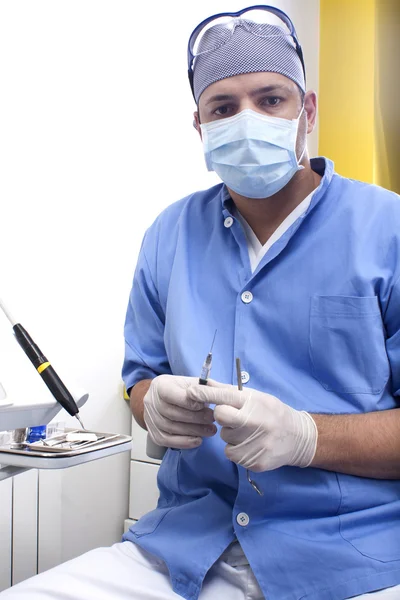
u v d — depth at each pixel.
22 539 1.47
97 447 0.80
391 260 1.00
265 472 0.94
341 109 2.67
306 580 0.86
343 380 0.97
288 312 1.01
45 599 0.88
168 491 1.13
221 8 2.26
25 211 1.49
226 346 1.04
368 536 0.89
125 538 1.07
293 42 1.08
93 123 1.71
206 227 1.19
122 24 1.81
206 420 0.93
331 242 1.03
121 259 1.83
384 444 0.90
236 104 1.07
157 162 1.98
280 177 1.06
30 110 1.50
